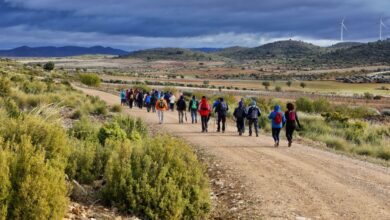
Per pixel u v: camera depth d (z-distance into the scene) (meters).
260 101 47.91
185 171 7.46
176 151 8.08
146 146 8.17
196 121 24.16
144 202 6.78
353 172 11.67
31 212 4.90
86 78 77.06
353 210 8.08
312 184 9.98
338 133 24.19
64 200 5.29
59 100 25.66
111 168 7.08
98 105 26.11
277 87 115.19
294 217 7.56
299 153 14.70
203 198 7.38
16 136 6.96
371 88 149.25
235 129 22.09
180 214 6.80
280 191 9.28
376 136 23.91
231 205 8.33
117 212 6.62
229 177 10.51
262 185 9.76
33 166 5.32
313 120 28.23
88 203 6.77
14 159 5.36
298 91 117.19
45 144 7.15
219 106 20.20
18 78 41.72
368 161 14.97
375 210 8.12
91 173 8.01
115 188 6.84
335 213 7.87
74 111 21.61
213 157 13.18
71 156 7.80
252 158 13.20
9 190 5.00
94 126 12.36
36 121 7.32
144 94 38.09
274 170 11.44
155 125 22.09
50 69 107.81
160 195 6.79
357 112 44.44
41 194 5.00
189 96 56.12
